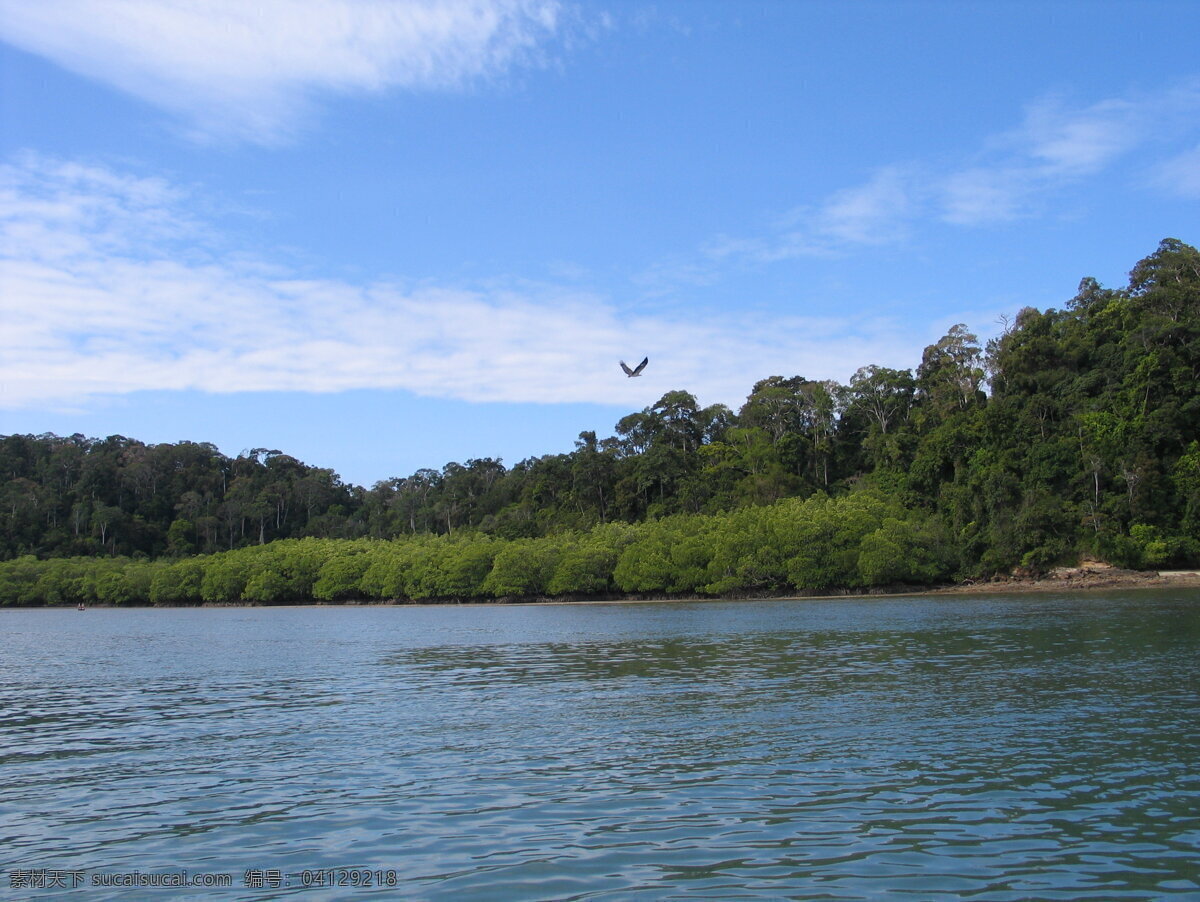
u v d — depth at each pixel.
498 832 20.28
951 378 151.62
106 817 22.67
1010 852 18.34
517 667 51.53
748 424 180.38
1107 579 107.38
